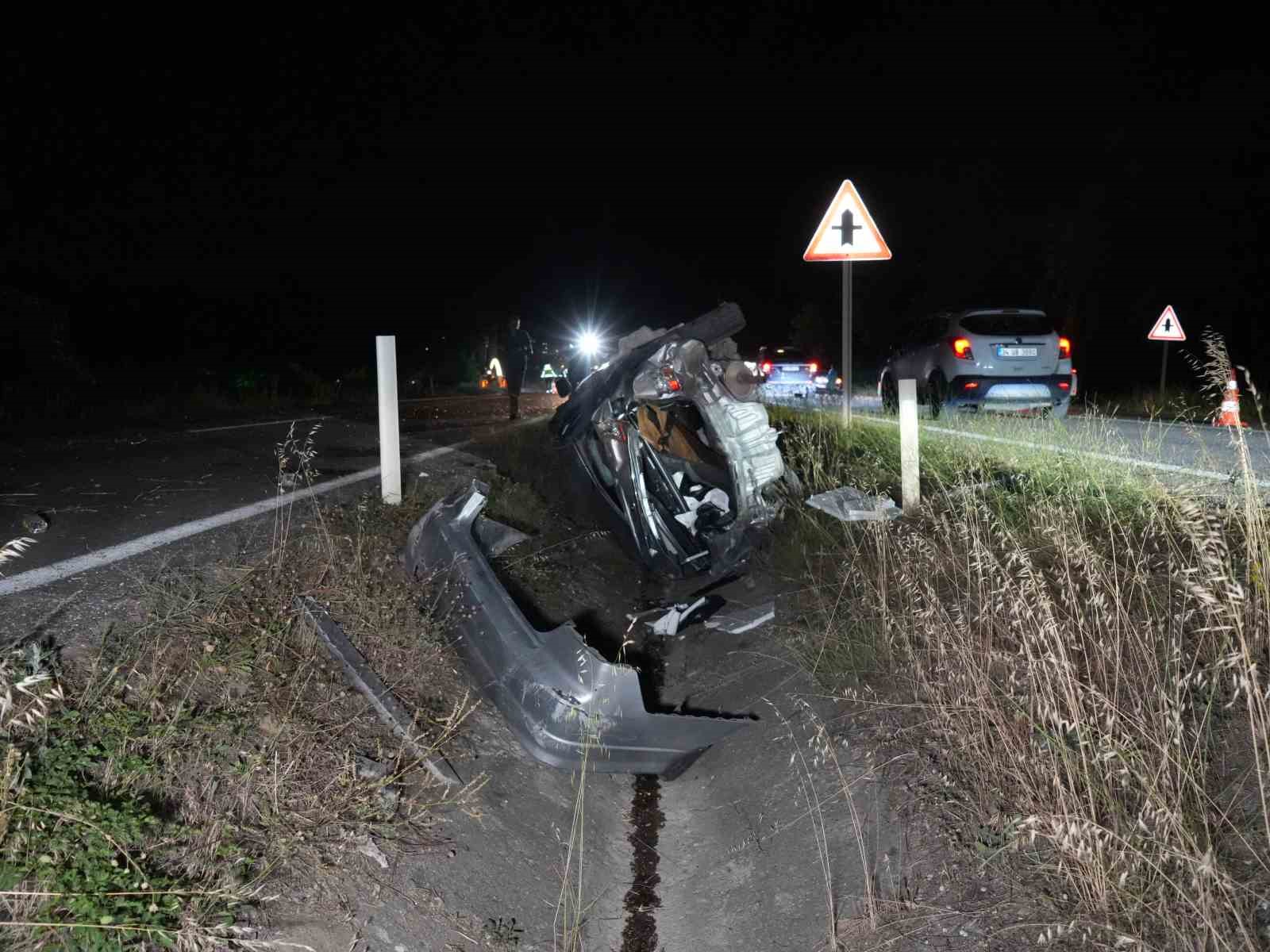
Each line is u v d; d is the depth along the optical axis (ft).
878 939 11.63
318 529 20.70
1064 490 23.65
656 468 26.43
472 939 11.78
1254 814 11.69
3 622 14.43
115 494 23.35
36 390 45.52
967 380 54.49
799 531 25.96
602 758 16.53
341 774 12.94
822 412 46.14
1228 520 16.93
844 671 18.25
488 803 14.35
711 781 17.42
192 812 11.41
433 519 19.72
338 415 50.47
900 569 20.51
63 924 8.96
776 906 13.24
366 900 11.38
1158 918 10.41
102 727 11.95
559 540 27.09
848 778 15.15
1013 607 14.73
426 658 16.79
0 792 10.11
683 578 26.25
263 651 14.88
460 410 62.28
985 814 13.07
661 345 24.58
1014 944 10.82
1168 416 55.06
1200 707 13.67
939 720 14.70
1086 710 13.60
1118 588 16.37
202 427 38.29
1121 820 11.68
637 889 14.58
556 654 16.85
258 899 10.64
